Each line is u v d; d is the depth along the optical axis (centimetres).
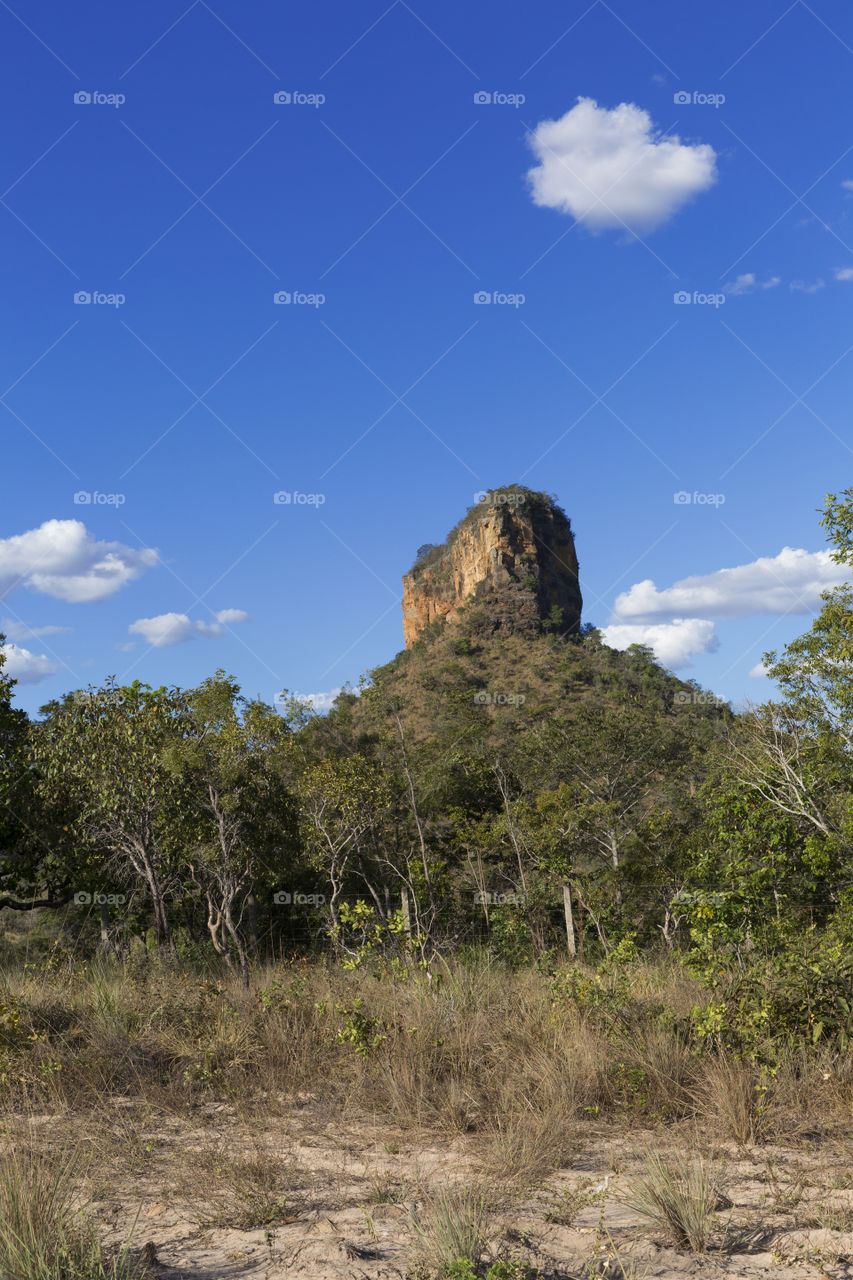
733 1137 569
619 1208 438
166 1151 558
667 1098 637
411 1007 859
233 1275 354
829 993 691
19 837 2078
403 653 11881
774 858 978
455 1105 620
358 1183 494
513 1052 739
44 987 975
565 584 11631
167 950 1653
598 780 3438
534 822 2897
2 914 2483
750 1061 668
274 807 1998
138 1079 702
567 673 8094
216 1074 720
